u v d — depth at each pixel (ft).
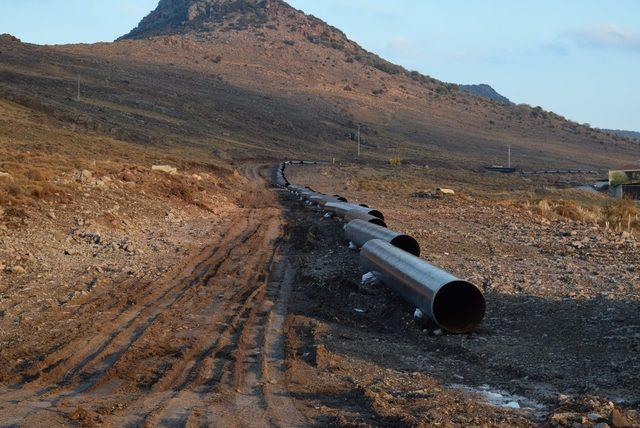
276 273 54.95
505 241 71.00
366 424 22.16
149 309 41.32
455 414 23.56
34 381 27.86
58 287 45.73
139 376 28.66
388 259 45.68
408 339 36.52
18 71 424.87
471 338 35.29
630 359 30.12
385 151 474.90
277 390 26.78
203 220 92.89
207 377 28.55
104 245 61.77
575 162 525.34
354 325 39.34
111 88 449.48
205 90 549.54
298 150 428.15
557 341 34.14
